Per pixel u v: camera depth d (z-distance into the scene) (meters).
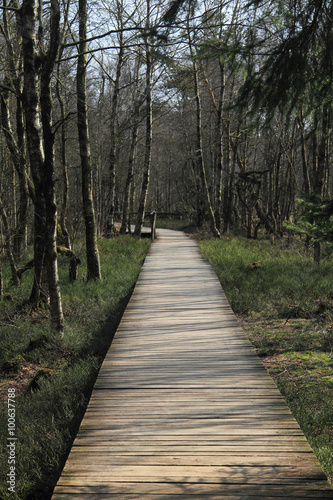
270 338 7.66
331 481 3.56
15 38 11.98
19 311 9.69
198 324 7.75
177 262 14.93
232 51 5.16
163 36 5.68
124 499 3.11
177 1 5.17
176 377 5.34
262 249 17.73
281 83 4.86
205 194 22.30
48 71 7.46
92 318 9.40
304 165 16.50
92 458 3.61
